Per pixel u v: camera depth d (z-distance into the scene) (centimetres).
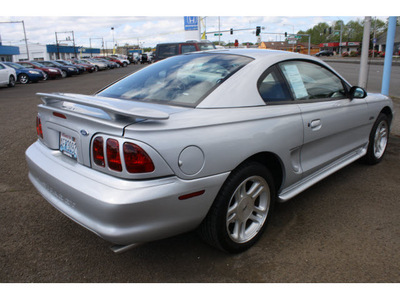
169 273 236
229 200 234
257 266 242
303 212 321
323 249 261
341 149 360
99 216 199
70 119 229
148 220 201
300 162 300
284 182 282
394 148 520
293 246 265
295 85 298
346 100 355
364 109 380
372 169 432
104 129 204
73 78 2555
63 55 7806
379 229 289
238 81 255
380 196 354
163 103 246
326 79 342
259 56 287
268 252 258
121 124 198
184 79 270
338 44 10725
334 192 365
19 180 404
